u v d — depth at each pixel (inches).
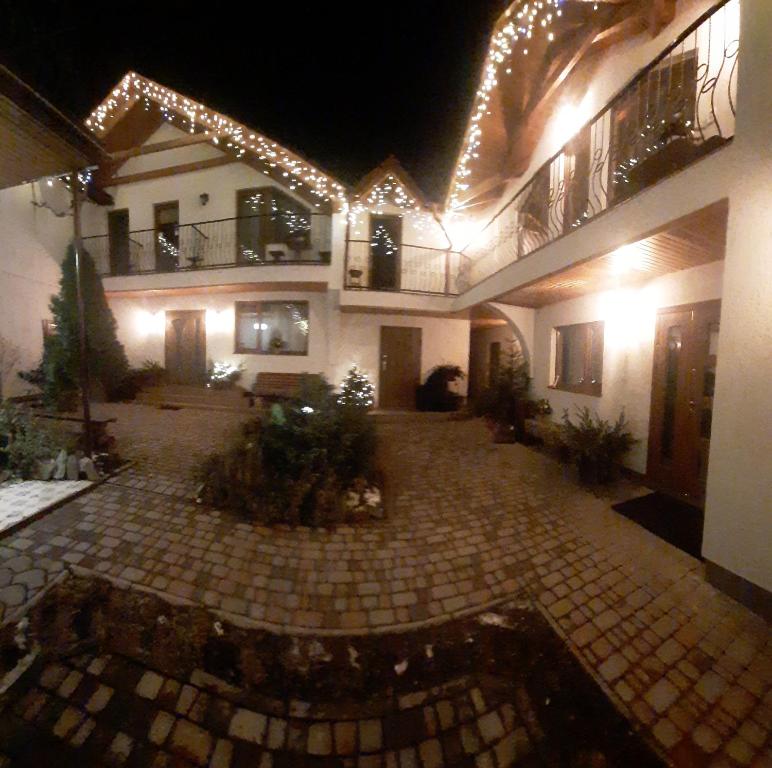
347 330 424.2
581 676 94.0
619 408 231.3
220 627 106.5
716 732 81.0
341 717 86.5
